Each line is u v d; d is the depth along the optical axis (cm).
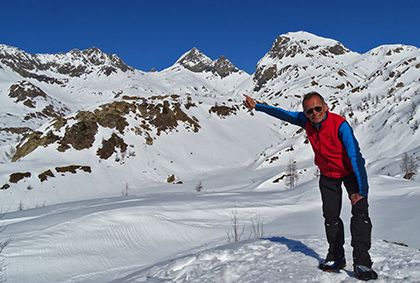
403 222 1384
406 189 2614
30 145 8394
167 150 9562
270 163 8894
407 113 8344
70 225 1830
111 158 8488
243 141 11412
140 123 10056
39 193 6544
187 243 1889
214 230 2098
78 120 9038
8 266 1389
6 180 6512
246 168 9406
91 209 2239
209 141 10656
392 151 7306
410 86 10462
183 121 11081
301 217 2269
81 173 7606
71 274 1440
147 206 2316
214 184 7444
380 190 2702
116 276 1292
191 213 2395
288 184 6244
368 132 8938
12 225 1839
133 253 1709
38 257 1507
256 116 13625
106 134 9012
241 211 2612
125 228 1942
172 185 7731
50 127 8819
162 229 2028
